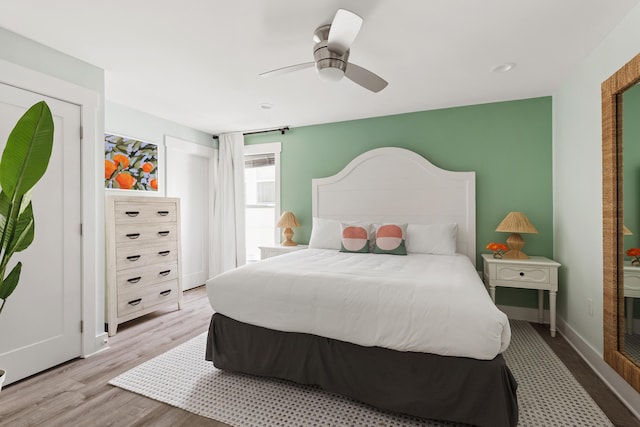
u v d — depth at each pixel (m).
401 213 3.86
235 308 2.21
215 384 2.13
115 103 3.58
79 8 1.87
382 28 2.10
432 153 3.80
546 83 3.03
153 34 2.17
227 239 4.84
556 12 1.92
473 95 3.33
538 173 3.40
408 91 3.21
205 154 4.85
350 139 4.22
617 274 2.06
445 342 1.65
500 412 1.56
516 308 3.47
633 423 1.72
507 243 3.29
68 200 2.45
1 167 1.62
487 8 1.89
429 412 1.69
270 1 1.82
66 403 1.91
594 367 2.31
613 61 2.10
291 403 1.92
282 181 4.64
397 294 1.84
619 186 2.05
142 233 3.36
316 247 3.80
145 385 2.11
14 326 2.15
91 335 2.59
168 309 3.78
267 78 2.90
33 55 2.24
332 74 2.04
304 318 2.00
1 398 1.96
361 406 1.89
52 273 2.35
